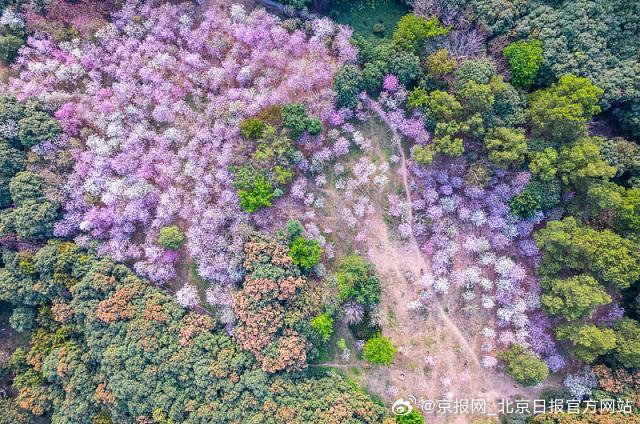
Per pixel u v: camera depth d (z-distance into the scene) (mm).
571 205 49156
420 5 49938
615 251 45781
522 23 49000
